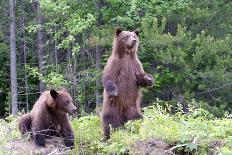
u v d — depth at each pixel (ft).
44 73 89.04
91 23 70.28
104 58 77.10
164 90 71.67
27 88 99.30
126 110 31.55
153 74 70.95
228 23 80.43
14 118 39.45
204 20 77.25
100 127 34.30
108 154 29.04
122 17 69.82
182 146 27.58
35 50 102.99
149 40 68.33
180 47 72.08
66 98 31.48
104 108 31.58
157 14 75.46
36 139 31.09
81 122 36.96
